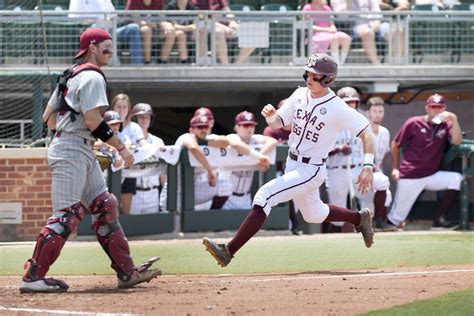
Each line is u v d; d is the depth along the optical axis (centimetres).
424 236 3694
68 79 2150
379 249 3194
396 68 4434
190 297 1975
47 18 4084
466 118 4906
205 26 4275
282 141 3966
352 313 1731
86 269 2711
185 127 4944
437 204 4141
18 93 4012
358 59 4428
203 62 4291
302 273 2541
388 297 1945
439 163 4119
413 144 4131
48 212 3672
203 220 3819
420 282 2203
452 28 4475
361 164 4031
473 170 4038
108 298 1978
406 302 1875
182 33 4256
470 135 4897
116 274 2400
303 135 2359
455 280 2236
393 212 4175
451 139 4097
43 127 3997
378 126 4094
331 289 2086
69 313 1756
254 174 3884
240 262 2866
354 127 2359
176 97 4744
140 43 4238
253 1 4588
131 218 3694
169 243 3516
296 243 3441
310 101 2345
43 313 1770
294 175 2361
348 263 2802
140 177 3719
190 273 2608
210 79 4288
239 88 4528
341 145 4006
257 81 4325
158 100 4725
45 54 3812
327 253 3089
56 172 2144
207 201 3841
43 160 3659
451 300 1891
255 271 2644
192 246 3388
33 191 3659
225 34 4291
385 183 3972
